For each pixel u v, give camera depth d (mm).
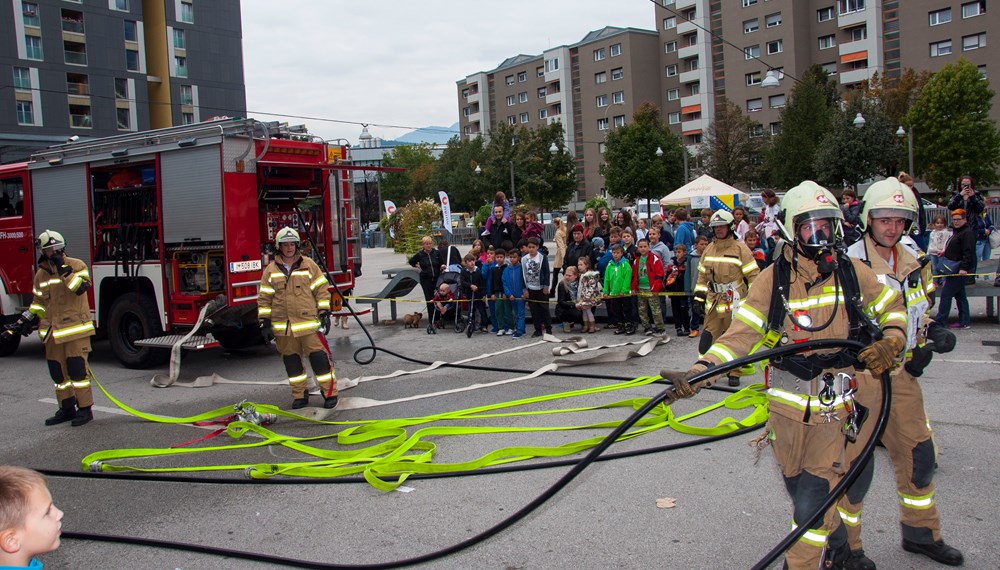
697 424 6438
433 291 12562
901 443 3783
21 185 11336
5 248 11523
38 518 2426
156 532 4699
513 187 43094
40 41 47094
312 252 10797
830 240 3057
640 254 10906
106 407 8211
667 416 6457
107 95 50031
